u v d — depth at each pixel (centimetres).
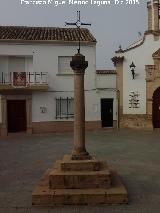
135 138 2100
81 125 969
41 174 1176
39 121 2419
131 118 2519
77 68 952
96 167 931
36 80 2394
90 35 2530
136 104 2505
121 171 1211
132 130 2486
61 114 2452
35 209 823
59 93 2438
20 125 2430
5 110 2366
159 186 1009
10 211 810
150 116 2484
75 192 864
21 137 2241
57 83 2430
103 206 838
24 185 1034
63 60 2433
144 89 2498
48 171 1115
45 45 2402
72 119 2459
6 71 2395
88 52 2452
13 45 2359
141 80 2500
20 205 852
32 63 2420
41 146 1831
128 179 1095
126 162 1373
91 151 1645
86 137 2169
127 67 2514
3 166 1324
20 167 1300
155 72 2473
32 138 2181
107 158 1464
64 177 898
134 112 2512
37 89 2353
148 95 2484
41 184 945
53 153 1605
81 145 970
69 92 2445
